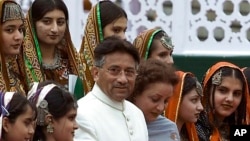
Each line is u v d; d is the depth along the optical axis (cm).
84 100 696
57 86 662
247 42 1270
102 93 696
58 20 821
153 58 813
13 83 769
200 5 1242
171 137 760
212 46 1249
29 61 800
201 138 839
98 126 680
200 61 1234
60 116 652
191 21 1237
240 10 1273
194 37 1237
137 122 707
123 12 863
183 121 815
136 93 738
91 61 852
